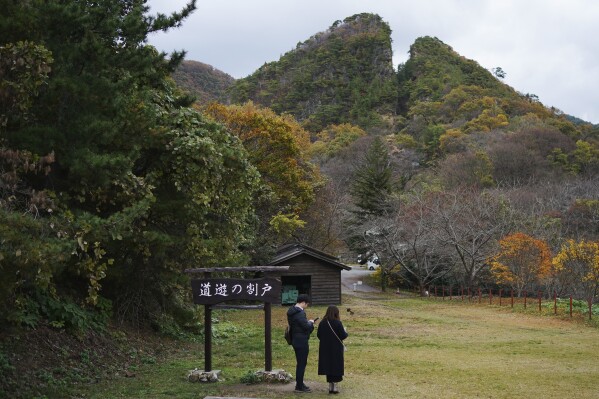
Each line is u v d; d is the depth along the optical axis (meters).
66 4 9.16
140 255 14.17
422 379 11.09
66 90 8.88
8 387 8.98
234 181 14.30
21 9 8.70
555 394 9.80
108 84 9.50
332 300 32.03
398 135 105.62
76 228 8.08
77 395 9.20
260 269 10.84
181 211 13.23
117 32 10.51
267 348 10.73
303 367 9.84
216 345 16.09
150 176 11.59
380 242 43.38
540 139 72.50
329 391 9.70
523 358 14.03
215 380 10.57
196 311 17.14
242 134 34.53
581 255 26.67
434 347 16.14
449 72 141.50
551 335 19.27
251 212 23.12
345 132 105.94
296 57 151.88
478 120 94.56
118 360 12.29
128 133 10.92
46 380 9.74
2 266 7.12
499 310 28.14
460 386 10.41
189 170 12.62
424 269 43.12
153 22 11.35
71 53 9.23
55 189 10.20
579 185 53.16
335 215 47.66
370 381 10.85
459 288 41.12
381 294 41.28
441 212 38.59
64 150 9.02
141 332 15.04
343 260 70.69
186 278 14.53
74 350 11.74
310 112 132.50
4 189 8.06
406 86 139.88
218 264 15.46
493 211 39.03
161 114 12.84
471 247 37.59
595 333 19.92
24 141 8.61
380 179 49.25
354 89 137.25
